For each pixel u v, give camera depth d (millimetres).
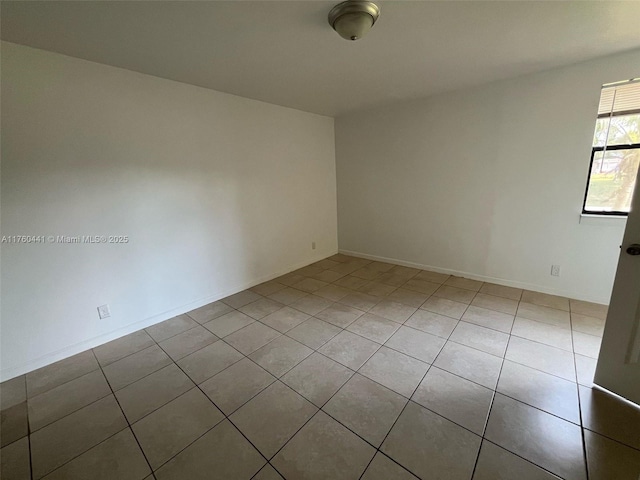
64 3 1389
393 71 2443
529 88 2668
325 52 2029
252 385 1846
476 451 1353
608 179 2514
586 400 1617
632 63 2201
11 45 1786
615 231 2510
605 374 1647
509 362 1959
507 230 3078
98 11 1469
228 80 2568
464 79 2727
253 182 3342
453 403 1637
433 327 2430
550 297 2879
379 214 4121
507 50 2098
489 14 1596
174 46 1887
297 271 3973
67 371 2039
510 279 3166
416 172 3621
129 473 1318
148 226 2543
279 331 2473
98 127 2178
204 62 2160
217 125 2918
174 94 2572
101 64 2145
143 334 2502
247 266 3414
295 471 1294
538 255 2941
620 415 1513
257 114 3275
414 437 1438
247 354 2170
